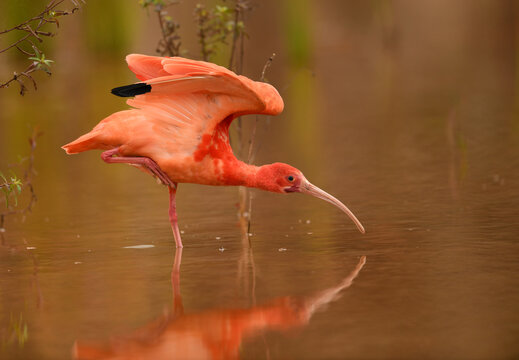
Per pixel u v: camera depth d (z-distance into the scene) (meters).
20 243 11.62
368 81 31.78
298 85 31.88
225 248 11.00
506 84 28.97
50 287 9.25
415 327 7.49
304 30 34.38
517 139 19.42
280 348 7.12
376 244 10.80
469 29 45.03
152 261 10.38
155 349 7.21
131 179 17.03
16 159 19.17
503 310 7.88
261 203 14.15
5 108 26.67
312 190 11.23
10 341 7.46
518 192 13.81
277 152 19.19
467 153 18.06
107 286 9.24
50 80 31.72
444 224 11.79
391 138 20.53
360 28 45.12
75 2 10.61
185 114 10.79
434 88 29.02
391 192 14.41
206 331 7.63
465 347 6.97
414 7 52.84
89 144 10.94
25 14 23.72
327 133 21.67
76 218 13.34
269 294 8.72
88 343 7.38
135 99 10.93
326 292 8.71
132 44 35.84
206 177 10.98
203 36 15.20
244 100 10.65
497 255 9.95
